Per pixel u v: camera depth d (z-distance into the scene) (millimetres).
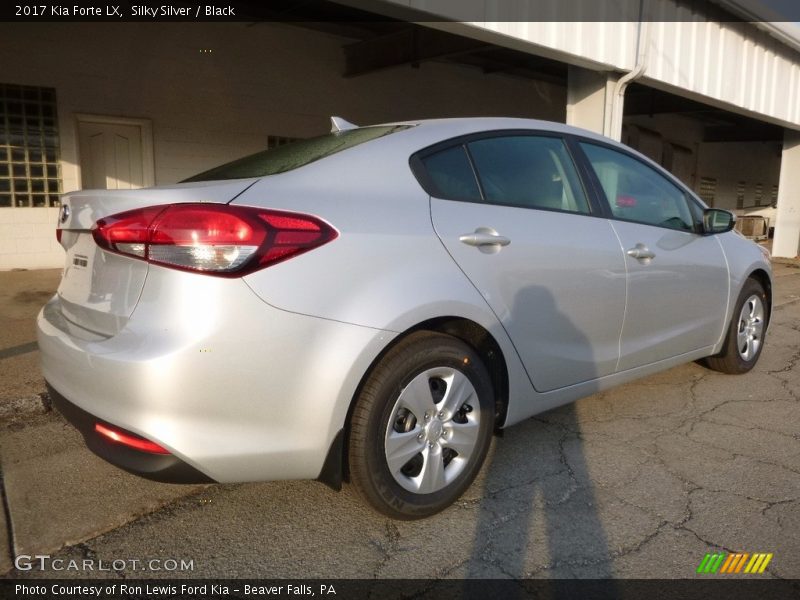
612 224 3367
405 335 2482
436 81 11398
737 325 4387
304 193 2342
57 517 2613
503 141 3080
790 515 2695
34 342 4742
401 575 2295
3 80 7480
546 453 3283
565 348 3088
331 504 2760
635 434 3537
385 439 2406
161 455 2096
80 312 2428
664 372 4691
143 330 2113
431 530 2574
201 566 2332
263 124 9422
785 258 12984
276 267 2154
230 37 8922
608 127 7426
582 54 6598
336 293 2260
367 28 9430
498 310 2738
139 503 2732
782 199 13102
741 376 4613
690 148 18000
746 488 2926
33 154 7820
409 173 2668
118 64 8133
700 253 3922
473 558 2393
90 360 2160
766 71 9961
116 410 2107
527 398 2969
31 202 7902
